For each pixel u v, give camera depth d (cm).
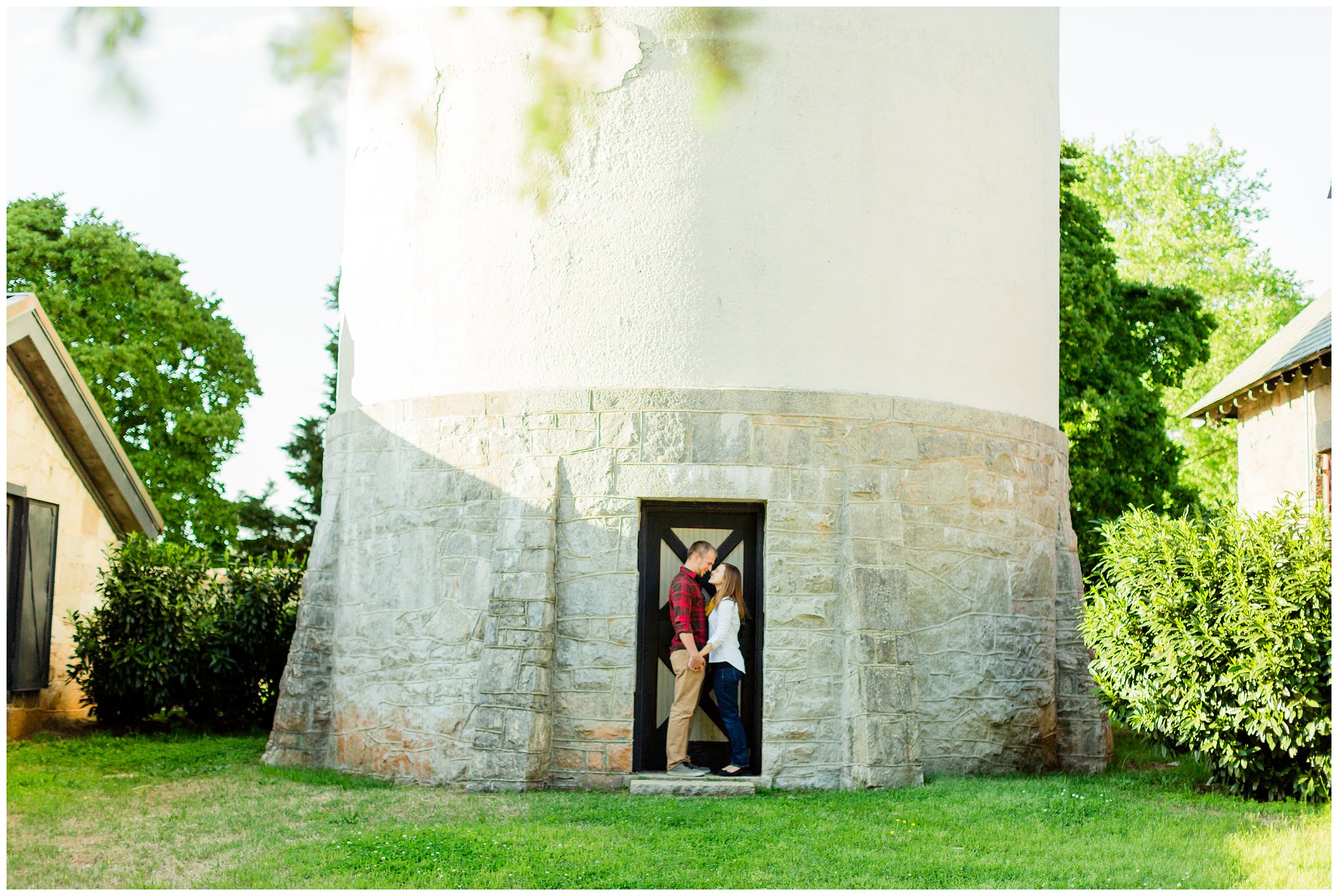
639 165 932
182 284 2533
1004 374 1023
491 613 902
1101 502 2186
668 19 930
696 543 915
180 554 1368
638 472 905
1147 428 2228
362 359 1081
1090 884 638
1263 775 843
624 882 641
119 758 1083
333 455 1105
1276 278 3206
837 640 902
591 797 847
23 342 1252
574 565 906
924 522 945
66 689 1368
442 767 935
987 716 957
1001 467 997
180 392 2483
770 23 944
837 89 951
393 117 1060
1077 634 1030
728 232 926
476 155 980
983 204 1015
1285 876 648
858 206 948
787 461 910
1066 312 2136
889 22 971
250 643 1353
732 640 898
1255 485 1630
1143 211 3180
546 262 943
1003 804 805
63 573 1358
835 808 802
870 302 945
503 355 952
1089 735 1000
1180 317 2338
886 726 873
